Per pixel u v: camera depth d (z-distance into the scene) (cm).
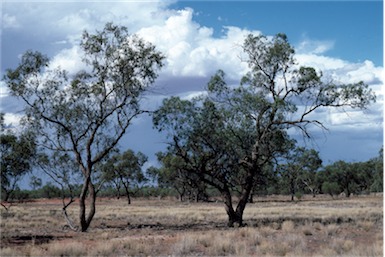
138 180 8438
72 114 2912
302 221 3095
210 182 3108
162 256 1842
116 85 2908
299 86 2867
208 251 1927
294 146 3066
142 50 2919
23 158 3231
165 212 5109
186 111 2969
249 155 3073
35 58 2805
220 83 2973
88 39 2869
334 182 9525
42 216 4444
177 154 3036
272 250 1859
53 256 1822
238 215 3086
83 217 2944
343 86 2747
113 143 2944
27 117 2888
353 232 2436
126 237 2447
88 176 2947
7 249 1856
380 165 9575
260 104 2941
